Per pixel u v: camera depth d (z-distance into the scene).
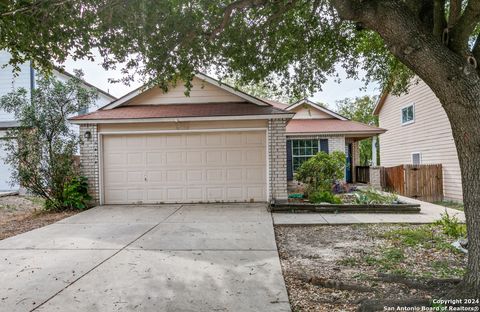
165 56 4.93
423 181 12.51
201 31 4.72
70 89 8.84
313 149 13.96
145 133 9.40
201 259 4.59
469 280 2.91
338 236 6.00
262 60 6.20
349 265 4.35
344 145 13.85
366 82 7.29
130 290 3.54
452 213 7.98
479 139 2.77
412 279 3.64
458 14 2.94
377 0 2.99
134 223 7.02
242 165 9.43
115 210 8.58
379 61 6.95
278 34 5.93
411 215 7.78
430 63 2.83
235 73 6.54
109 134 9.42
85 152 9.34
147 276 3.95
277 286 3.63
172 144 9.47
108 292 3.49
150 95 10.14
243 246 5.23
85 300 3.30
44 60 4.49
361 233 6.18
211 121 9.31
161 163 9.48
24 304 3.22
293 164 13.94
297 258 4.72
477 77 2.78
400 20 2.90
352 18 3.21
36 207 9.93
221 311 3.06
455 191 11.88
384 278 3.77
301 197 10.16
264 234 6.00
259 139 9.38
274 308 3.11
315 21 5.88
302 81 6.88
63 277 3.93
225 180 9.44
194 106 9.90
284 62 6.45
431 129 13.45
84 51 4.35
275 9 5.03
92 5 3.76
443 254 4.74
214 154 9.45
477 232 2.85
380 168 14.14
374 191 10.27
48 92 8.70
